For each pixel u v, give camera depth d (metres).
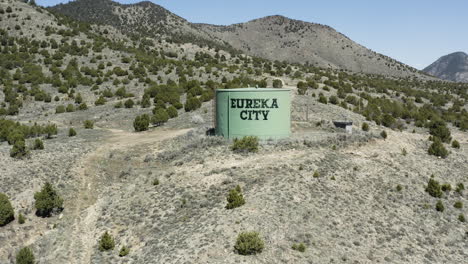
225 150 45.72
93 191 39.75
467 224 36.03
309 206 32.12
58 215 35.47
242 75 120.75
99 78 115.62
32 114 88.19
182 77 114.19
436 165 51.56
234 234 27.59
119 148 51.75
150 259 26.55
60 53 136.12
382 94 136.25
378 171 43.09
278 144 46.88
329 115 76.25
